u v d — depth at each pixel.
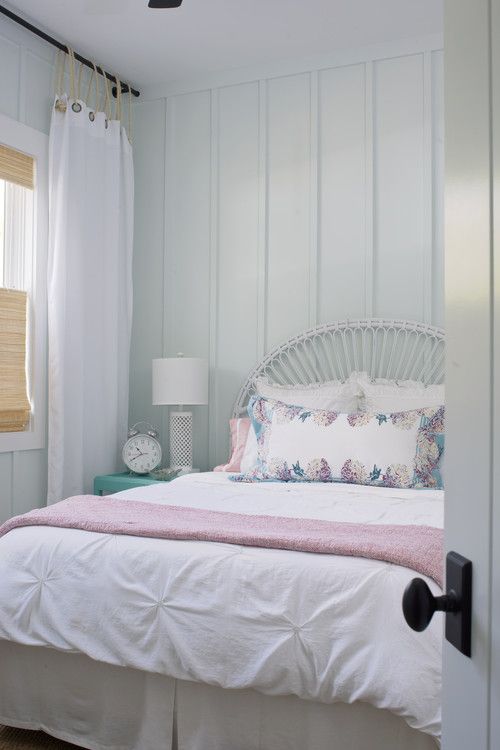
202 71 4.34
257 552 1.99
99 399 4.16
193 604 1.96
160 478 3.95
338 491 3.08
